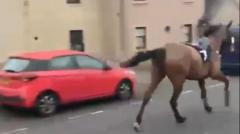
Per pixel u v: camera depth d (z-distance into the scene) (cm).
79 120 1342
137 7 3159
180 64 1220
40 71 1360
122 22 3133
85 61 1476
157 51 1222
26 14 2845
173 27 3195
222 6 3247
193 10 3209
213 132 1207
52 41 2944
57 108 1436
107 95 1552
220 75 1356
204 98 1425
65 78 1405
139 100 1628
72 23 3012
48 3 2920
